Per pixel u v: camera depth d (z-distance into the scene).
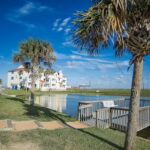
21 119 6.40
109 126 6.52
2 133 4.33
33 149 3.42
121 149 3.80
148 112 7.24
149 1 2.97
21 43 11.87
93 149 3.66
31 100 11.98
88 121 7.09
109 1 2.80
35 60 11.99
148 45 3.17
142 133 6.96
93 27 3.10
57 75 62.12
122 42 3.05
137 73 3.53
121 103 11.92
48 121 6.55
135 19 3.22
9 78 52.88
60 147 3.60
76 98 29.59
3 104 10.84
